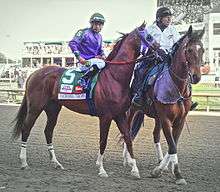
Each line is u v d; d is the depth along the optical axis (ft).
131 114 19.43
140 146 24.84
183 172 18.20
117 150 23.48
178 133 17.02
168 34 18.25
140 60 17.26
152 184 15.98
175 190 15.14
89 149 23.44
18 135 19.27
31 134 29.04
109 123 17.56
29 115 18.89
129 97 17.74
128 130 17.56
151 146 24.86
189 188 15.48
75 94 18.19
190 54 15.79
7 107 47.67
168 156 17.11
